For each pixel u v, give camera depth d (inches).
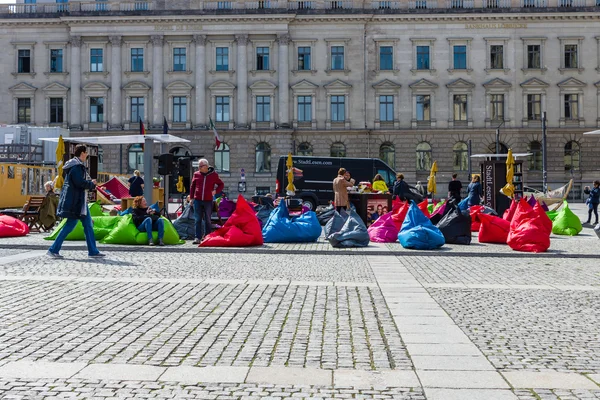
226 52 2368.4
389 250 662.5
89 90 2364.7
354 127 2361.0
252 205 967.0
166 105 2362.2
